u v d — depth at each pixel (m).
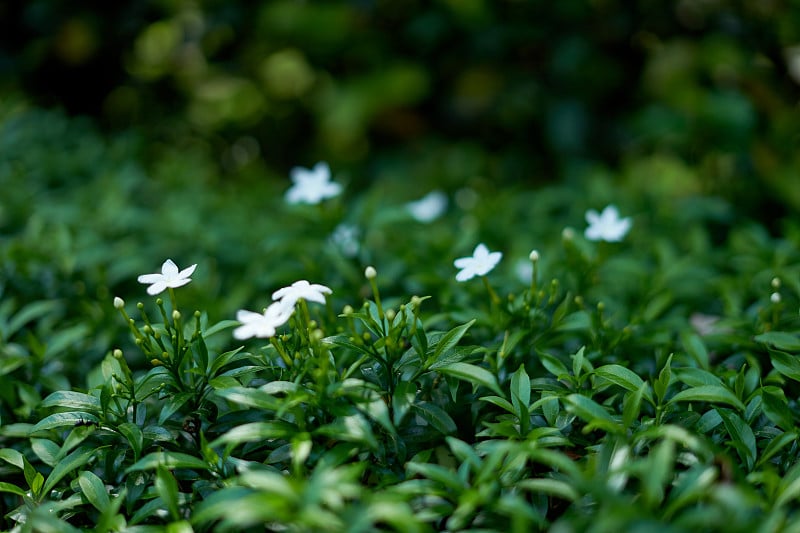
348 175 1.89
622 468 0.69
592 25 1.72
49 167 1.42
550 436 0.76
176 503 0.72
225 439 0.72
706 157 1.60
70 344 0.94
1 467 0.83
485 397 0.78
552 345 0.88
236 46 1.98
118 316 0.97
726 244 1.31
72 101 2.00
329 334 0.85
